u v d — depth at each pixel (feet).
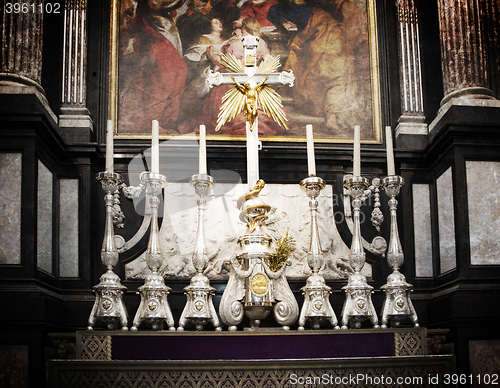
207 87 14.89
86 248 13.35
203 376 9.78
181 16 15.33
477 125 12.89
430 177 14.46
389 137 12.48
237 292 11.35
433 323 13.04
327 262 13.83
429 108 15.16
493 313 11.93
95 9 15.06
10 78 12.72
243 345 10.27
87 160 13.78
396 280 11.64
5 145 11.97
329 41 15.52
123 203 13.91
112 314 10.90
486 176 12.90
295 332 10.36
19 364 11.00
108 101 14.60
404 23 15.55
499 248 12.55
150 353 10.11
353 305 11.43
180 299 13.33
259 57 15.19
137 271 13.50
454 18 14.53
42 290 11.59
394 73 15.37
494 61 15.44
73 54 14.52
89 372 9.64
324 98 15.15
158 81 14.87
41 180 12.63
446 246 13.39
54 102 14.29
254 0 15.61
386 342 10.52
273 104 13.44
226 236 13.71
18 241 11.60
